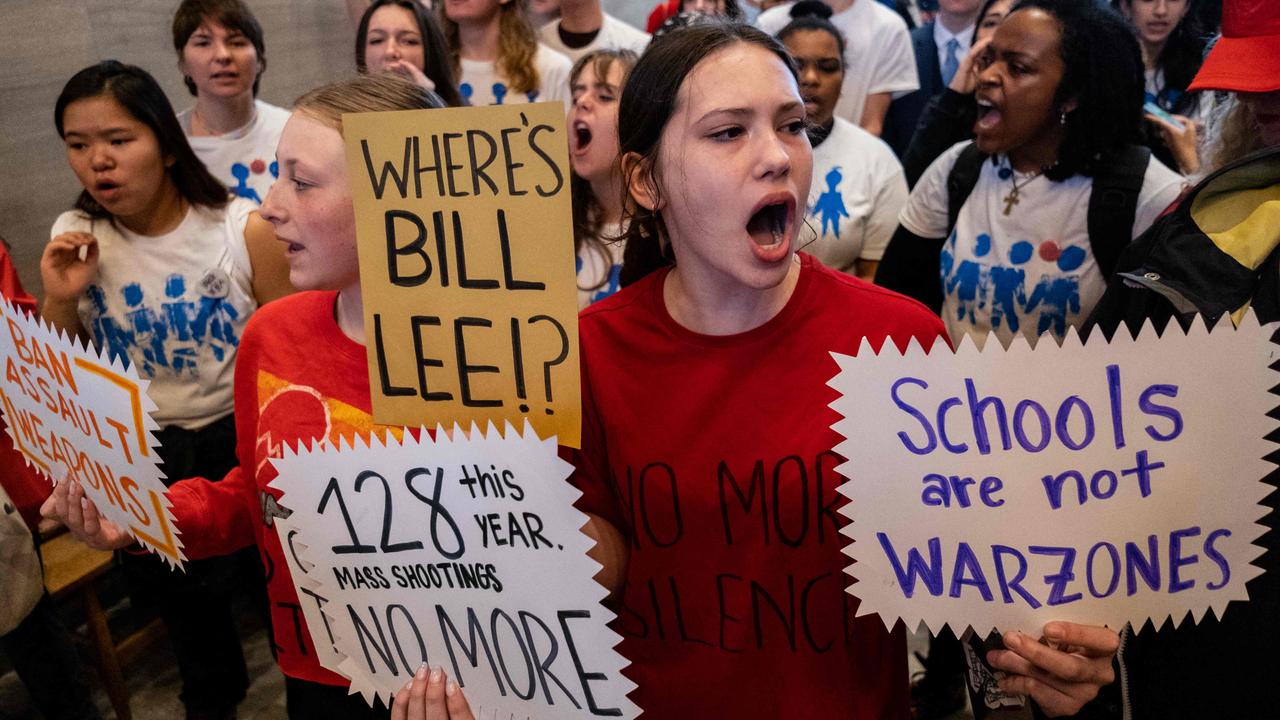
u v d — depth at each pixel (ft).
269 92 11.71
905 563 3.07
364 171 3.25
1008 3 9.01
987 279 6.38
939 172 6.79
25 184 8.92
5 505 5.89
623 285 3.74
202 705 7.49
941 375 2.89
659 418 3.35
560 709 3.33
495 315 3.25
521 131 3.06
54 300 6.52
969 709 7.27
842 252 8.02
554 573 3.19
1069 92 5.75
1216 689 3.12
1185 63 8.57
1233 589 2.94
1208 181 3.25
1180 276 3.25
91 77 6.19
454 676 3.46
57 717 6.70
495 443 3.11
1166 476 2.89
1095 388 2.84
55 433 4.25
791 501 3.25
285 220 3.71
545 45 10.32
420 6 8.45
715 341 3.31
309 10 12.21
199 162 6.67
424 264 3.27
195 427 6.89
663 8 11.64
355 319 3.92
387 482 3.31
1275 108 3.58
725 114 2.97
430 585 3.38
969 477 2.95
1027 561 2.99
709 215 3.06
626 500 3.44
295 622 4.10
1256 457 2.84
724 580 3.37
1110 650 2.95
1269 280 3.08
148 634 8.34
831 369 3.26
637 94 3.22
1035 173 6.18
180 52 8.45
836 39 7.76
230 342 6.85
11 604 5.97
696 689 3.50
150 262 6.67
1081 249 6.06
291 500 3.46
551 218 3.10
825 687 3.40
